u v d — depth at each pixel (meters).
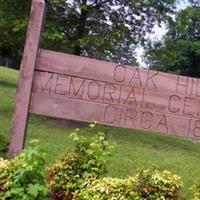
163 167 10.24
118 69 5.93
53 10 15.89
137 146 13.22
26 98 5.86
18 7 16.08
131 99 5.91
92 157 5.20
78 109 5.91
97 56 17.64
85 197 4.45
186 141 17.38
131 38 17.23
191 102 5.96
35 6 5.90
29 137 10.98
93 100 5.91
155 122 5.92
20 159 4.59
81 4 15.54
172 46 19.28
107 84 5.92
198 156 13.78
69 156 5.30
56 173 5.22
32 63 5.88
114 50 17.09
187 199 6.67
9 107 16.67
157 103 5.93
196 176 9.73
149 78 5.94
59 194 5.14
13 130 5.85
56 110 5.90
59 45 16.55
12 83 27.78
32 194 4.20
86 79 5.92
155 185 4.64
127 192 4.38
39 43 5.92
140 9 16.89
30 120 14.73
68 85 5.92
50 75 5.91
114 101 5.91
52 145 10.12
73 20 16.22
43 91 5.91
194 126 5.96
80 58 5.93
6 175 4.43
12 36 17.39
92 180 4.84
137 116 5.91
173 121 5.94
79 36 16.19
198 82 5.97
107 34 16.11
